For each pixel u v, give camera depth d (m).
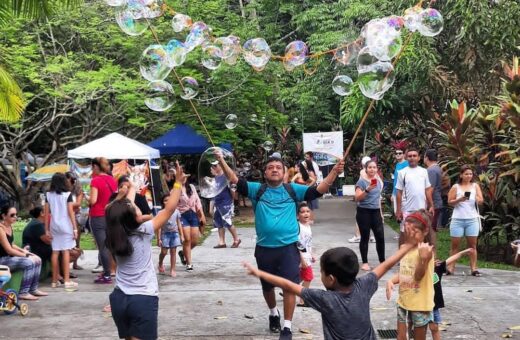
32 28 14.64
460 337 5.51
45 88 13.80
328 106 22.02
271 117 17.91
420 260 4.40
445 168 10.26
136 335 4.14
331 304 3.26
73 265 9.20
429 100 14.66
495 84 13.32
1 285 6.38
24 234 8.30
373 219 8.43
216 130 16.17
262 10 22.47
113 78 14.22
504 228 9.23
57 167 15.41
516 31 12.62
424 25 6.03
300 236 6.46
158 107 7.10
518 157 9.08
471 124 10.06
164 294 7.38
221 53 7.07
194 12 16.06
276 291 7.46
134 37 14.90
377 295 7.11
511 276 8.19
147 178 13.38
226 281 8.13
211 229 13.89
